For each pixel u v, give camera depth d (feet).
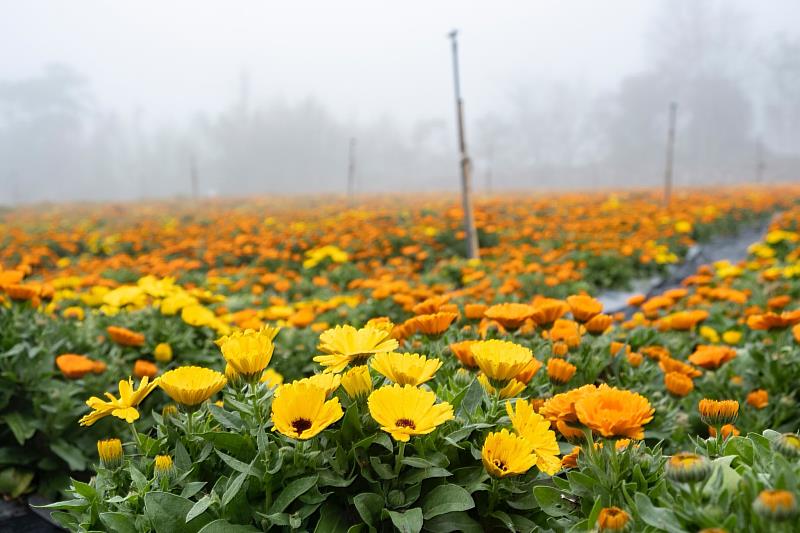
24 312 11.71
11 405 10.87
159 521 4.73
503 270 23.53
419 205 66.28
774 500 3.41
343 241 32.94
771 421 10.00
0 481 10.56
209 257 30.73
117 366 11.43
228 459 4.84
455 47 27.63
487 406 5.85
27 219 72.95
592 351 8.85
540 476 5.61
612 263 27.22
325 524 4.91
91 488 5.36
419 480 5.00
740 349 12.87
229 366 5.49
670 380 8.41
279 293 23.50
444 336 8.66
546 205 50.72
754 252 25.17
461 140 27.96
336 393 5.65
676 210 43.60
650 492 4.59
